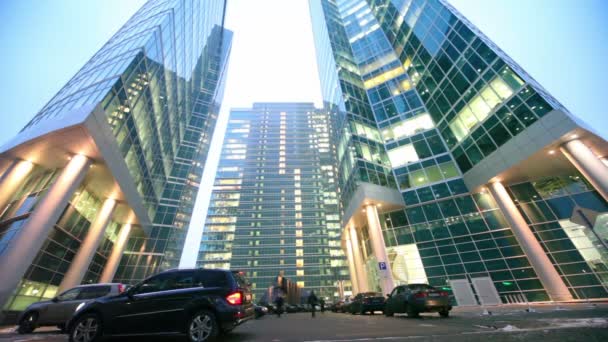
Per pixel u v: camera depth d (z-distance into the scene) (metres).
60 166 20.81
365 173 27.44
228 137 128.50
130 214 30.27
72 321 5.95
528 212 22.36
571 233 20.41
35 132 19.17
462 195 25.67
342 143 34.38
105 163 20.98
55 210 17.52
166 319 5.62
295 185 113.56
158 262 39.81
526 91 21.56
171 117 36.94
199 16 42.53
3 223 18.69
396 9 42.47
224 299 5.75
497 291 20.78
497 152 23.11
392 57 40.72
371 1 50.53
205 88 63.38
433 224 25.34
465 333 5.43
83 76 26.27
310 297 17.53
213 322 5.50
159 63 29.08
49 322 10.20
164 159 37.47
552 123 19.38
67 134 18.23
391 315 12.98
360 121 32.75
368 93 38.19
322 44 51.34
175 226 44.84
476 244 23.06
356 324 9.12
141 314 5.73
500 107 23.38
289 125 135.62
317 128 135.25
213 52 64.50
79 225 23.28
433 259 23.86
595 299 17.17
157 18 29.88
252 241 97.00
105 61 26.50
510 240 22.12
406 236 25.77
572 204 21.16
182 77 38.59
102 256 29.70
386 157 31.08
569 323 6.05
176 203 46.44
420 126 31.88
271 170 117.94
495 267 21.64
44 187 19.50
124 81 22.55
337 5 57.53
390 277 22.12
